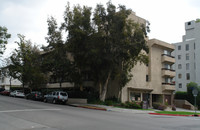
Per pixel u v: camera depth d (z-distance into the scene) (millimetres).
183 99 41906
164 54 39000
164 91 38375
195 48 53469
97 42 24844
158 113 21703
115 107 24750
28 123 10242
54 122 10828
